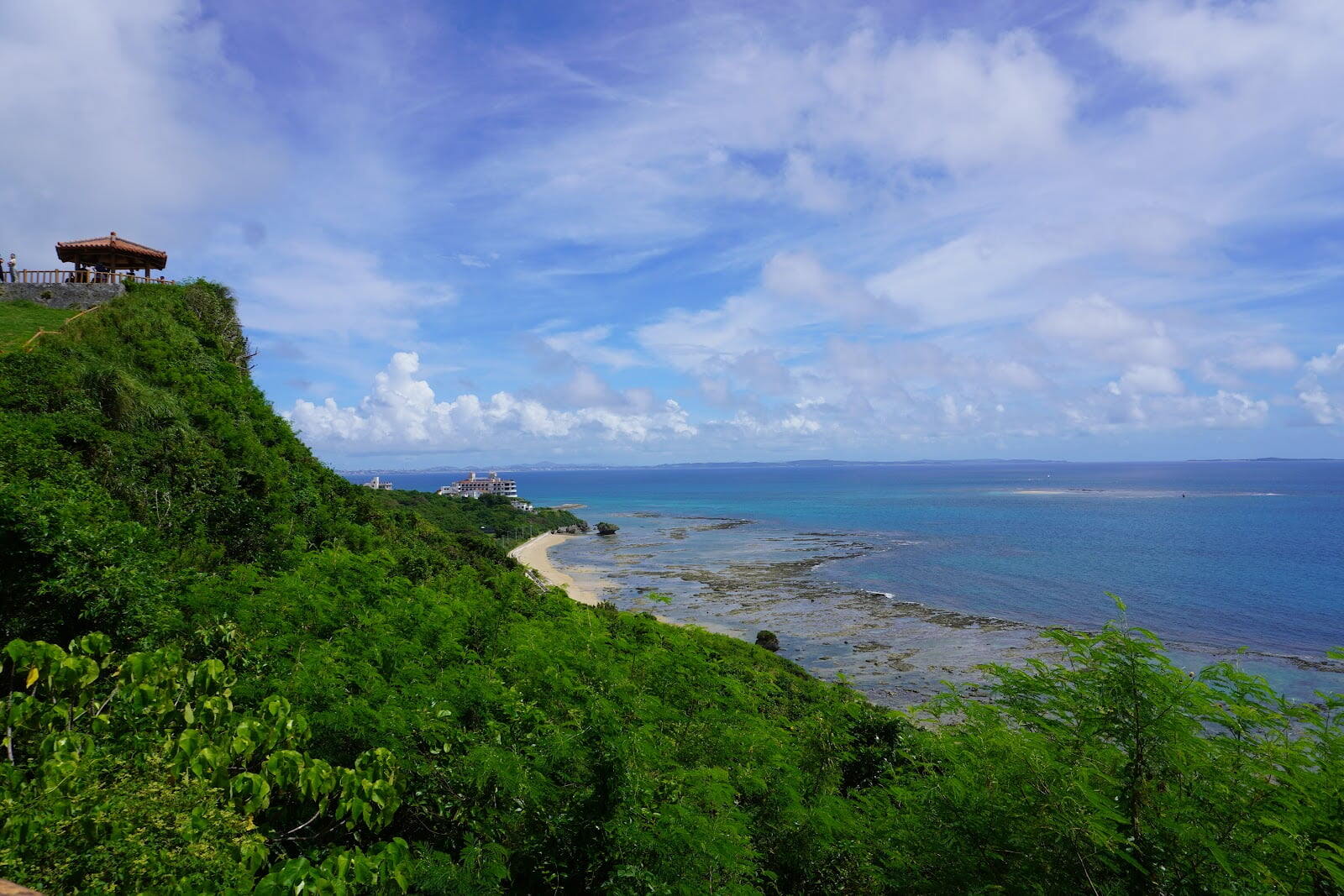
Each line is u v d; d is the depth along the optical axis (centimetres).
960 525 12319
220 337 3183
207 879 323
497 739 651
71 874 298
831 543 9994
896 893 594
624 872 529
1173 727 430
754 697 933
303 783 412
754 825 698
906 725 957
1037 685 527
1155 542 9356
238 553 1723
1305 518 12588
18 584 803
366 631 852
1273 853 390
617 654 935
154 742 419
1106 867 441
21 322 2534
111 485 1588
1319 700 3184
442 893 503
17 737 445
